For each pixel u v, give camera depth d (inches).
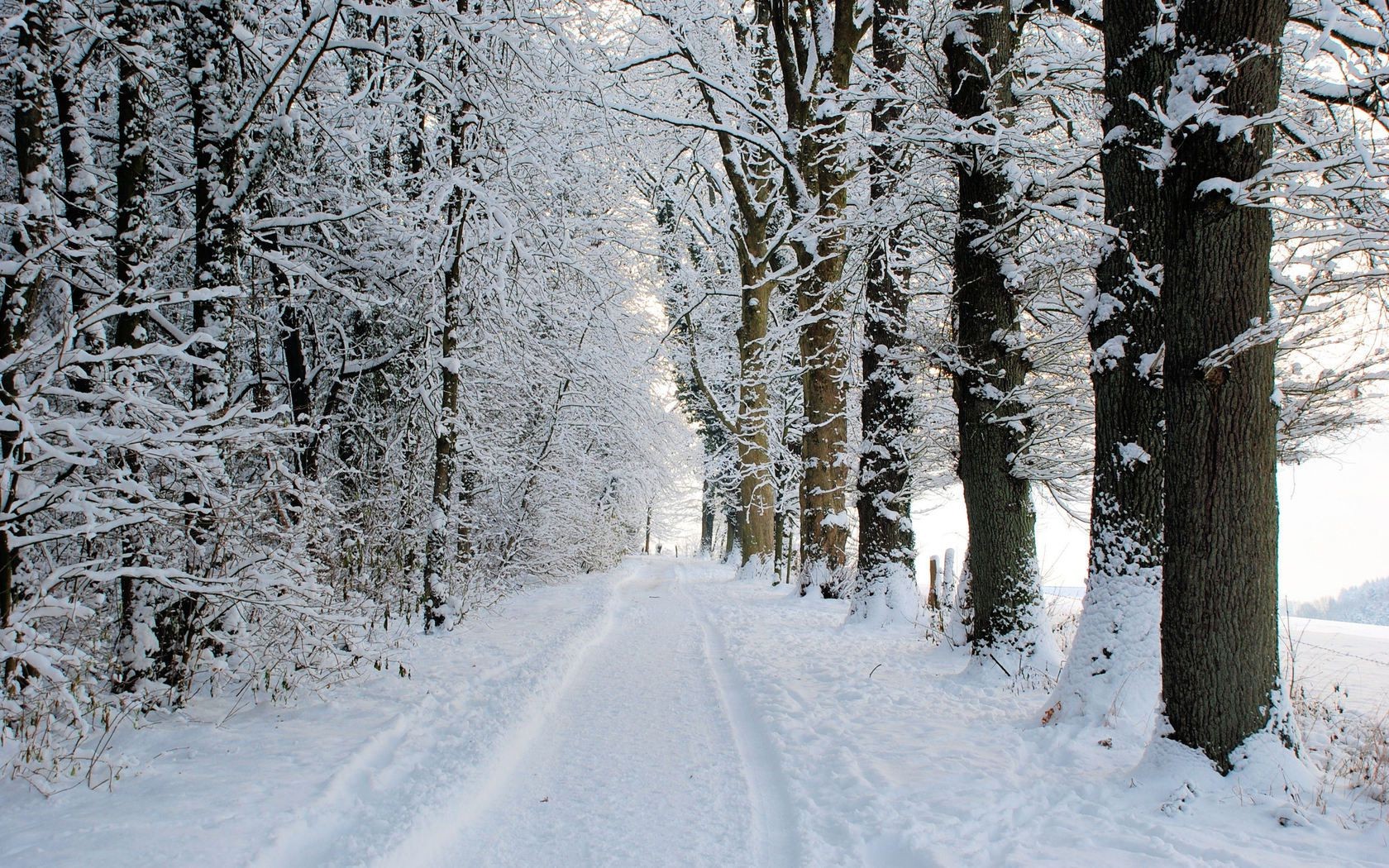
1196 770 166.1
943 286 386.3
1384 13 173.9
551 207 440.1
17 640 173.9
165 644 236.5
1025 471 293.0
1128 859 134.4
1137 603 222.8
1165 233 183.2
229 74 274.4
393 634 355.9
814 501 579.2
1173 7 210.1
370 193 365.1
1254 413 166.6
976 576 303.4
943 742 208.5
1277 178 170.4
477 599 481.7
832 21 537.6
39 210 192.4
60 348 181.5
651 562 1432.1
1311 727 232.1
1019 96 333.7
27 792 159.8
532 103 418.3
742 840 153.9
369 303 351.9
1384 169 156.8
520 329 464.4
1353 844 138.0
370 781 177.0
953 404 470.3
